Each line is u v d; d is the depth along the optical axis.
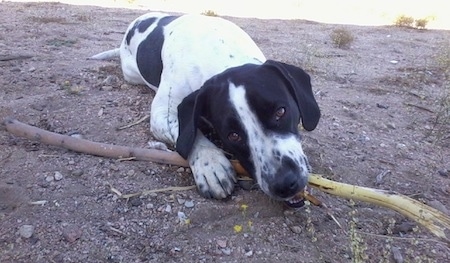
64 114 0.97
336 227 0.72
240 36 0.94
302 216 0.73
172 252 0.66
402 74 1.39
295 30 1.97
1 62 1.23
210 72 0.88
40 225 0.69
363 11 2.60
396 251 0.68
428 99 1.19
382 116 1.08
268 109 0.70
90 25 1.73
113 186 0.76
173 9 2.34
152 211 0.72
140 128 0.94
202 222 0.71
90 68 1.22
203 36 0.93
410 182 0.84
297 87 0.76
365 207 0.76
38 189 0.75
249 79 0.72
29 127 0.86
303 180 0.68
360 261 0.63
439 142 0.98
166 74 0.93
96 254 0.65
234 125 0.71
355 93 1.20
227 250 0.67
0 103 1.00
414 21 2.31
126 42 1.15
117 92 1.09
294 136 0.72
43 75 1.15
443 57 1.49
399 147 0.95
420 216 0.68
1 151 0.84
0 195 0.74
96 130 0.92
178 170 0.81
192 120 0.75
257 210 0.73
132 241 0.68
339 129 0.99
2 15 1.80
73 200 0.74
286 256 0.66
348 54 1.59
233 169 0.76
